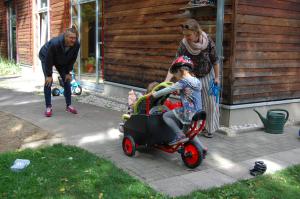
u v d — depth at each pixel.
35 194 4.07
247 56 7.27
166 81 5.52
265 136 6.93
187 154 5.05
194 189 4.41
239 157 5.67
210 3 7.04
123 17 10.09
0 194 4.06
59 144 5.84
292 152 5.99
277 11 7.67
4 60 18.73
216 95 6.59
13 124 7.23
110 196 4.07
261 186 4.57
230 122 7.26
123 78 10.28
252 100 7.50
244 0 7.05
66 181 4.42
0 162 4.94
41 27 15.68
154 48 9.09
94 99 10.32
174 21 8.42
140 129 5.38
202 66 6.41
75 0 12.68
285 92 8.12
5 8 19.27
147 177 4.76
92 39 11.84
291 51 8.10
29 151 5.43
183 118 5.09
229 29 7.05
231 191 4.35
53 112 8.46
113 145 6.09
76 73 12.89
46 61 7.73
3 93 11.28
